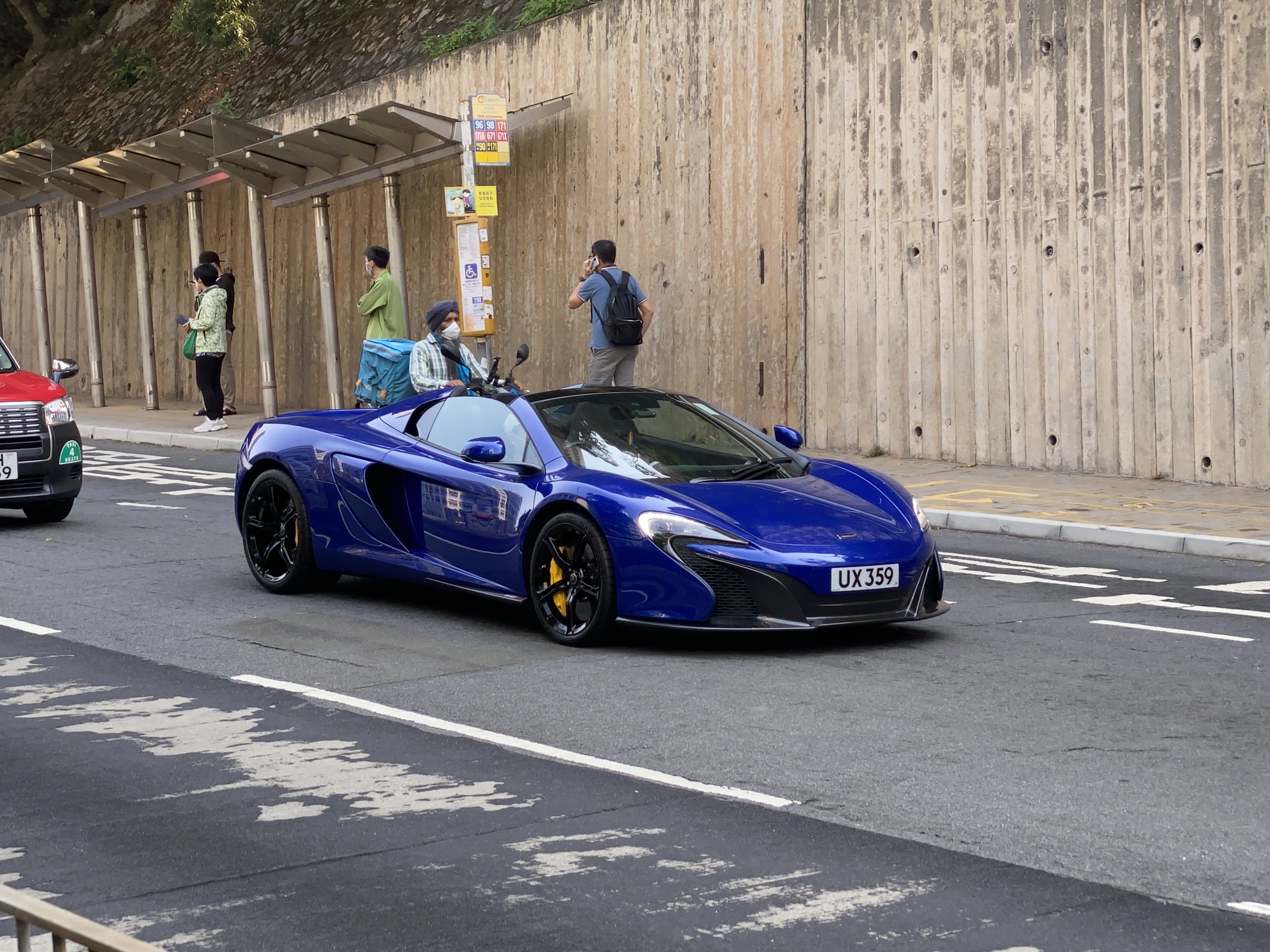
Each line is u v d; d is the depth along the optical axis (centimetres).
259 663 691
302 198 2012
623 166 1781
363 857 430
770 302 1634
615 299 1450
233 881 413
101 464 1656
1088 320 1354
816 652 705
